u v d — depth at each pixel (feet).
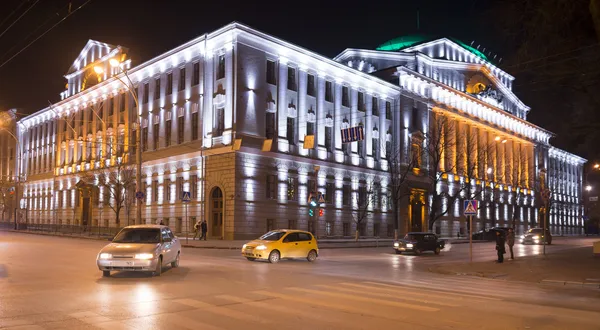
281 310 36.35
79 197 220.64
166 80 173.88
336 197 175.42
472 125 250.78
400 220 199.82
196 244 124.06
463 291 49.57
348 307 38.04
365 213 171.32
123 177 182.29
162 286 47.75
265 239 84.79
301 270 68.49
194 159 157.79
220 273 60.85
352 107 186.50
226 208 144.36
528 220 300.61
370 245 147.13
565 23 51.08
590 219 331.16
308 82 171.12
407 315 35.22
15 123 283.79
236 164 143.64
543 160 321.73
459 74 245.45
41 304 37.40
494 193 250.37
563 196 349.20
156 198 173.68
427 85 219.41
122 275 55.98
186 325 30.94
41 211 249.75
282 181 156.76
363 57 230.07
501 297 45.73
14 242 125.39
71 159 230.07
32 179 261.44
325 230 170.71
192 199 158.10
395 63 222.28
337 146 178.50
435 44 238.68
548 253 113.60
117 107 199.62
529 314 36.65
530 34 53.67
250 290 46.37
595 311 39.04
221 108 151.43
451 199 196.24
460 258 103.24
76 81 235.81
